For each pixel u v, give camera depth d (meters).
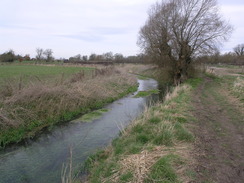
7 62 57.38
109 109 12.51
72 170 5.55
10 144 7.64
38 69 33.34
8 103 8.88
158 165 4.25
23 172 5.70
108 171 4.61
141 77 35.19
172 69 26.73
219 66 56.78
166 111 8.85
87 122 9.99
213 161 4.81
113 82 19.42
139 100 15.56
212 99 12.82
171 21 24.86
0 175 5.58
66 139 7.96
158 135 5.88
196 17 23.73
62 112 10.69
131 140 6.00
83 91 13.11
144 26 33.41
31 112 9.36
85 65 48.44
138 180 3.90
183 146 5.54
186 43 24.36
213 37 23.55
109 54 75.69
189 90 15.96
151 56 30.39
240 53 79.75
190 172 4.28
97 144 7.32
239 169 4.47
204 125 7.47
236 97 12.38
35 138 8.23
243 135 6.47
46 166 5.95
